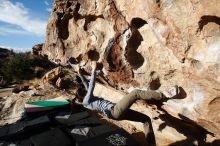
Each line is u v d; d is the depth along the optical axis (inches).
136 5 200.7
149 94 178.9
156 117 233.9
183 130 214.5
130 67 252.4
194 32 158.7
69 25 402.6
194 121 199.2
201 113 185.2
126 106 170.6
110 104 177.8
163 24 180.5
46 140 166.2
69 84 374.0
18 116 260.1
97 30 311.4
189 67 178.1
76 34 376.5
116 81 293.1
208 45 156.9
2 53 1198.9
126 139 157.8
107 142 154.4
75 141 168.2
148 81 237.1
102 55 299.4
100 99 185.3
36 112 226.4
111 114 175.6
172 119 226.4
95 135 171.9
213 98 170.2
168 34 179.3
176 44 176.4
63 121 204.4
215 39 152.4
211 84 165.9
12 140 179.3
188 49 170.1
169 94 191.0
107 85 313.7
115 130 167.8
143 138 220.4
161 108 230.5
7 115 276.2
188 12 155.0
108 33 291.9
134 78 256.8
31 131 191.6
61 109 235.6
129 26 228.4
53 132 174.7
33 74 705.6
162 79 222.7
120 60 263.0
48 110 229.5
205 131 205.3
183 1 154.8
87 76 373.7
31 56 783.1
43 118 207.0
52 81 393.1
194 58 168.4
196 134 208.2
